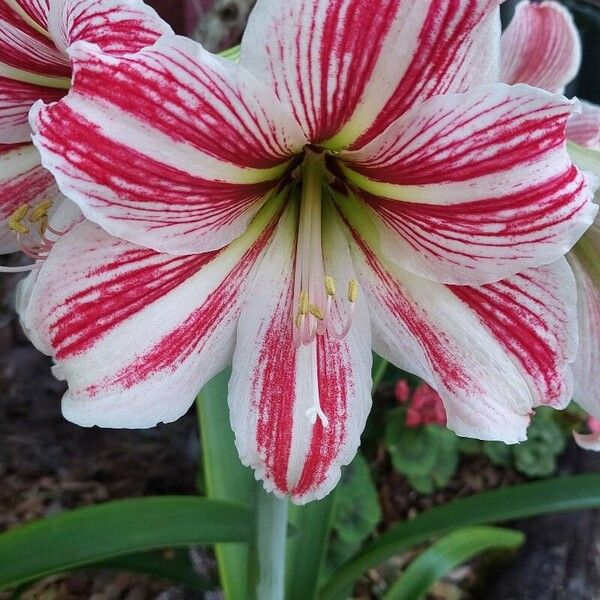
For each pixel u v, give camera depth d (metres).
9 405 0.60
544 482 0.32
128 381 0.18
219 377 0.32
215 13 0.34
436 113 0.16
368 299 0.21
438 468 0.54
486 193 0.17
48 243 0.20
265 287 0.21
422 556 0.38
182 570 0.38
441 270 0.19
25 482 0.55
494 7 0.15
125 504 0.27
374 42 0.15
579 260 0.22
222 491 0.31
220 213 0.18
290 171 0.21
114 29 0.16
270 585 0.27
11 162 0.22
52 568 0.25
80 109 0.14
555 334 0.19
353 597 0.51
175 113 0.15
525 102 0.15
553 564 0.49
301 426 0.20
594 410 0.23
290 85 0.16
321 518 0.33
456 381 0.20
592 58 0.51
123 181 0.15
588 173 0.16
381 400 0.57
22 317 0.19
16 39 0.19
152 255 0.18
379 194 0.20
